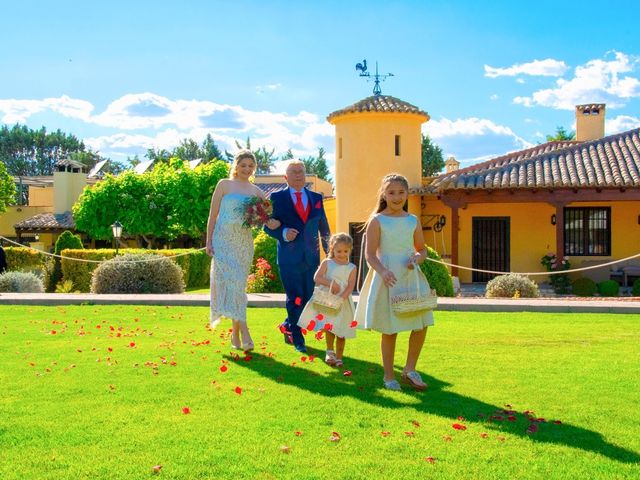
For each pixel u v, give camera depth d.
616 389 5.46
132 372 6.11
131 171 35.91
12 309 11.27
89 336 8.30
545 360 6.66
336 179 25.11
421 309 5.43
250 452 3.97
